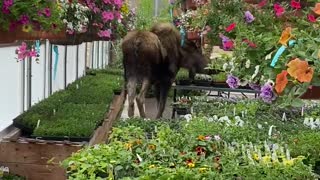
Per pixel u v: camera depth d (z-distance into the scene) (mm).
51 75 9312
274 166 3750
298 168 3723
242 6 4250
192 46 8688
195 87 9109
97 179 3742
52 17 3500
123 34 8180
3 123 6457
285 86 2314
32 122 6609
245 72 3205
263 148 4543
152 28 8633
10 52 6656
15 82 7023
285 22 3398
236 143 4668
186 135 4922
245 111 6707
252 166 3742
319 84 2309
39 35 3562
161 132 5004
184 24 6816
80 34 6367
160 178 3619
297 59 2236
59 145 5422
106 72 14664
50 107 7633
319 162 4293
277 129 5668
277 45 2869
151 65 8188
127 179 3629
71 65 12188
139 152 4352
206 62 8117
